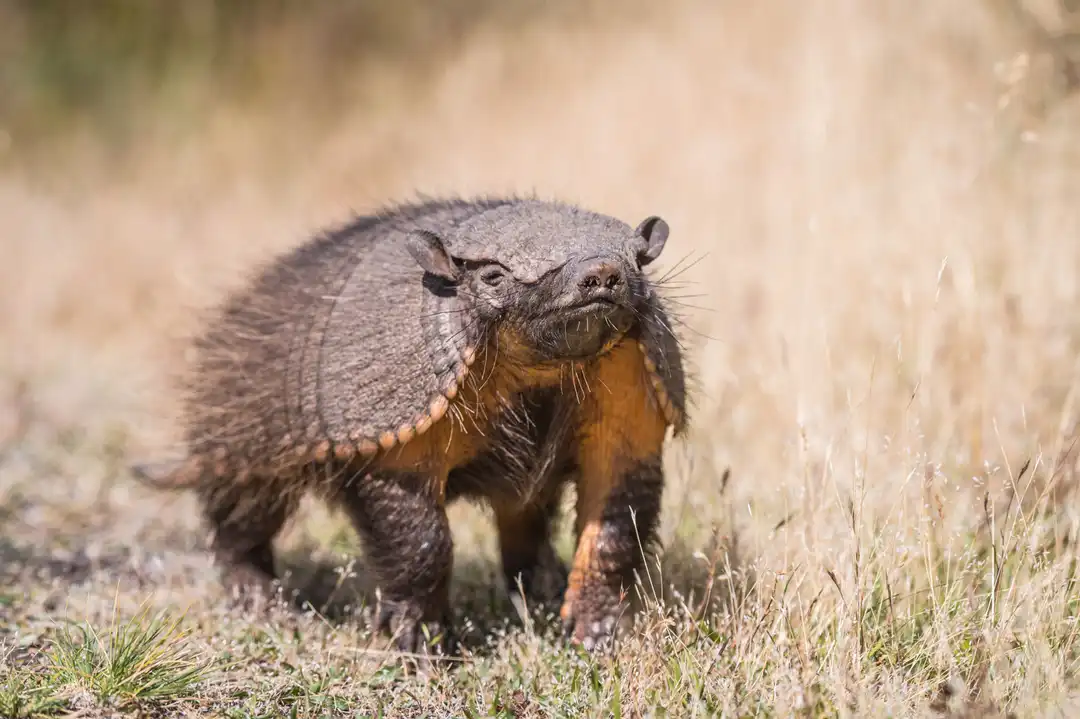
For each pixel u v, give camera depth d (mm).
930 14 14484
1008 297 10539
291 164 24297
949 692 6781
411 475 7668
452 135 21688
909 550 7711
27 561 10406
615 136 17875
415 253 7227
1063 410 9094
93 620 8758
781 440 10508
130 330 18656
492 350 7410
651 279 9008
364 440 7508
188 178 24516
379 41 27312
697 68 18641
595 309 6809
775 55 17422
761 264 13906
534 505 8820
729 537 8367
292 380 8008
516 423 7781
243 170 24453
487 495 8352
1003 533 7848
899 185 13062
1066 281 10961
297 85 27078
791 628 7316
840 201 12930
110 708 6977
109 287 19875
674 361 7555
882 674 7016
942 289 11227
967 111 12836
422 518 7719
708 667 6941
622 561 7797
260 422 8414
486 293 7156
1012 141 12180
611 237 7113
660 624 7406
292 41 27938
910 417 9125
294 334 8156
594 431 7801
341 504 8188
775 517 9305
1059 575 7520
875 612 7551
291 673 7727
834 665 6742
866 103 14070
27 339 18703
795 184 14047
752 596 7961
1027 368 10047
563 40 22484
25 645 8180
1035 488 8531
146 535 11273
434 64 25391
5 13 30672
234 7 29469
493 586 9555
